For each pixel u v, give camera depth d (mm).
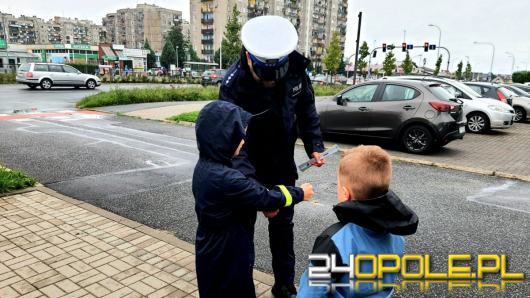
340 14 139125
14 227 4152
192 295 2982
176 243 3863
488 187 6387
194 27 114812
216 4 106250
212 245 2045
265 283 3197
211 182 1947
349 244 1542
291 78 2514
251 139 2555
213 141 1931
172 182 6012
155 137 9906
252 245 2180
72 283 3111
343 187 1687
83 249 3693
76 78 25703
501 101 14352
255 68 2336
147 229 4188
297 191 2166
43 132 9984
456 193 5984
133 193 5441
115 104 17438
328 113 9891
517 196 5902
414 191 6043
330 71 56281
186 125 12062
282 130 2568
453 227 4574
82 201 5035
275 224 2799
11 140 8820
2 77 30672
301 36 119812
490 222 4766
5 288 3020
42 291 2990
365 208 1500
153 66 107000
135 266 3398
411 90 9047
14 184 5324
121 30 164750
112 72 45469
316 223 4562
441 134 8609
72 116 13336
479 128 12844
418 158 8500
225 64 76250
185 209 4875
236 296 2096
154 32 152625
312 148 2785
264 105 2475
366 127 9438
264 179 2682
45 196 5129
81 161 7137
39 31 177625
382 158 1597
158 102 19266
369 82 9680
